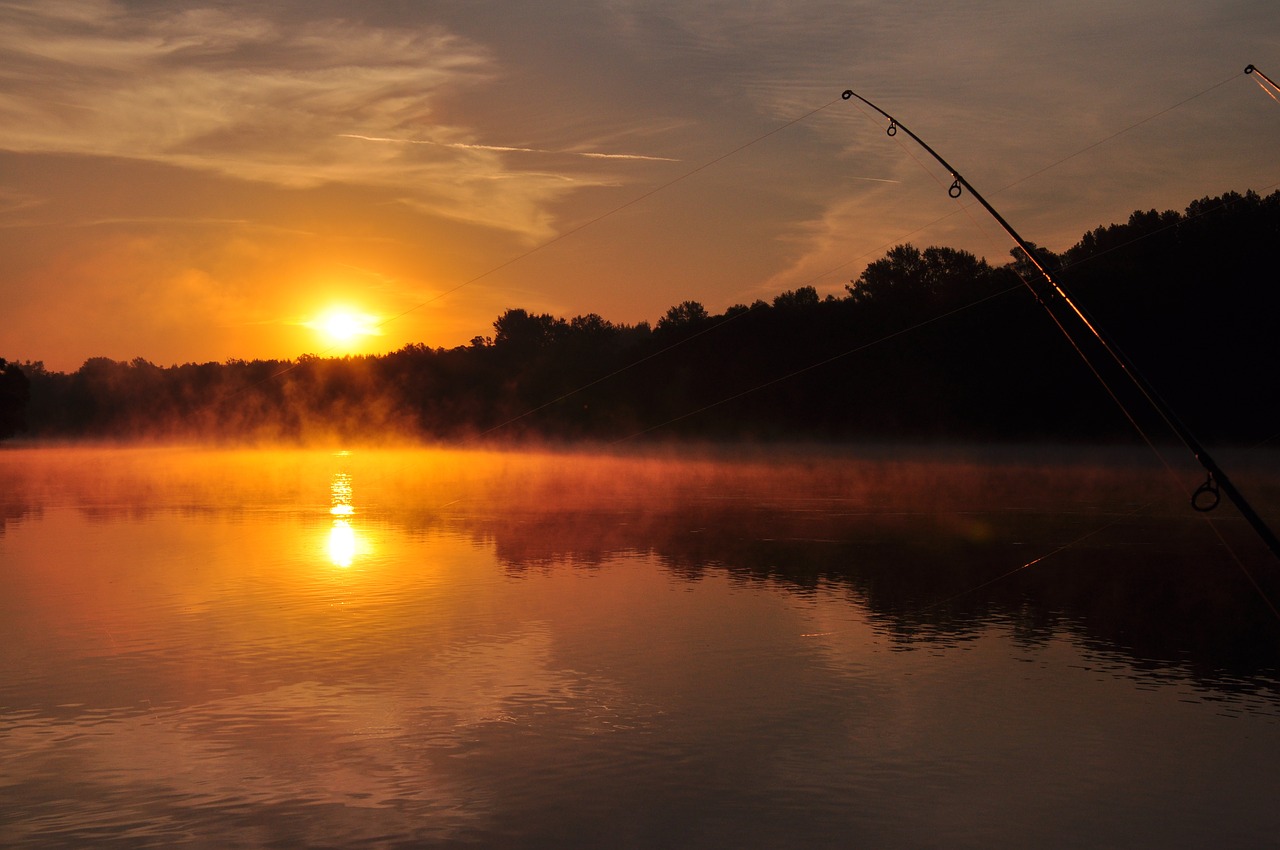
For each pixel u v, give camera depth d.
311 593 17.02
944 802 8.37
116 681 11.71
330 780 8.84
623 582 18.09
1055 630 14.16
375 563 20.48
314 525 28.41
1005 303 71.88
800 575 18.92
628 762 9.22
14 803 8.39
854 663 12.41
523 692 11.25
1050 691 11.26
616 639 13.62
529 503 36.53
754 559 21.09
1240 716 10.37
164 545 23.61
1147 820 8.05
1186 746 9.55
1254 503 34.56
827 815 8.15
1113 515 30.94
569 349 102.31
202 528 27.55
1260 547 22.92
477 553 22.08
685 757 9.31
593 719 10.38
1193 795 8.50
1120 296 66.50
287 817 8.11
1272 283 63.91
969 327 73.25
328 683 11.62
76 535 25.83
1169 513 31.31
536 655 12.80
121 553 22.12
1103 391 67.44
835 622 14.68
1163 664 12.34
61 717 10.48
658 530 26.80
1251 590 17.17
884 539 24.64
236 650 13.10
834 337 78.44
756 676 11.81
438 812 8.20
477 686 11.46
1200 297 64.50
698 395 80.44
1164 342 64.75
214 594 16.92
